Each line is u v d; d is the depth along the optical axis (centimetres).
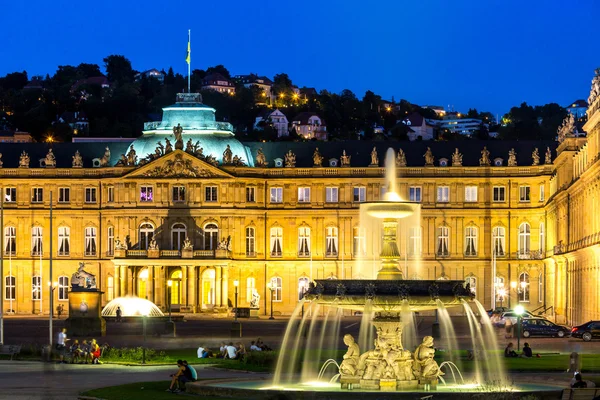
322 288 8938
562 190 19850
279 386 9406
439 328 16062
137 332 17225
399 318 9050
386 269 9281
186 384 9362
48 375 11038
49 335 15225
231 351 12575
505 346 14450
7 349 13375
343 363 9112
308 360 11512
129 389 9619
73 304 16800
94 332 16725
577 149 19725
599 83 16825
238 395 8925
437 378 9138
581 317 18038
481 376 10269
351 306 8838
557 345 14638
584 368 11106
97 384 10238
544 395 8550
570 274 19438
